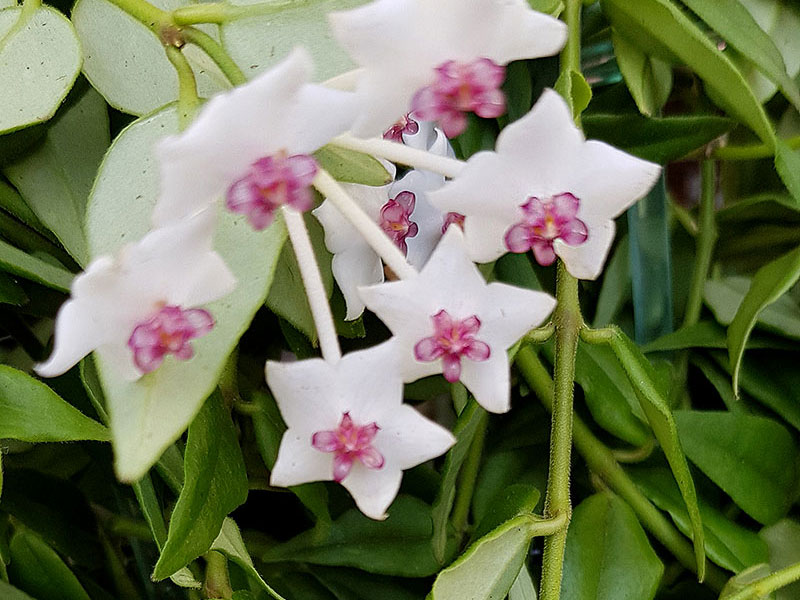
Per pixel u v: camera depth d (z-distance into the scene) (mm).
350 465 63
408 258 82
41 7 73
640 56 102
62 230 80
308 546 98
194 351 60
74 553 101
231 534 80
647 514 99
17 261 77
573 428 102
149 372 59
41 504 101
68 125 82
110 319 57
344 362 62
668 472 102
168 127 66
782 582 85
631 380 81
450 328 63
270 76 50
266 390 91
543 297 64
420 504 100
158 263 56
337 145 64
